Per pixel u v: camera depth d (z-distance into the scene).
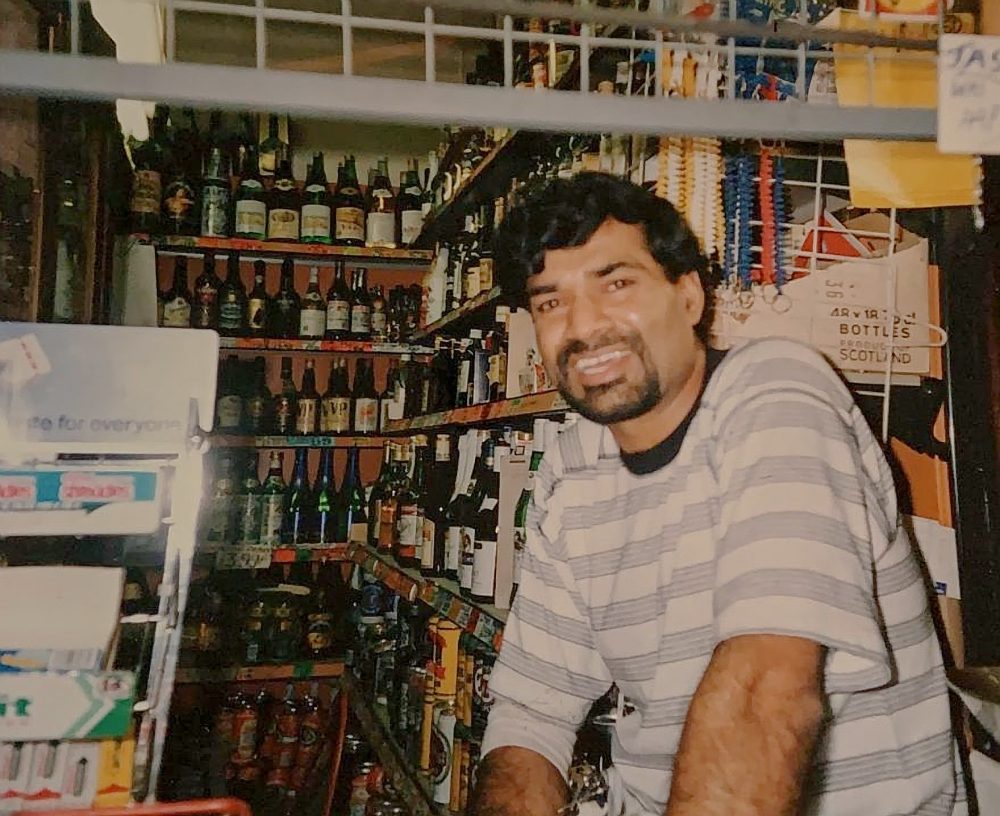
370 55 3.11
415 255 3.41
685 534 0.97
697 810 0.65
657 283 1.00
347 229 3.36
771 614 0.71
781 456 0.81
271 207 3.39
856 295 1.19
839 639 0.71
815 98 1.16
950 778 0.97
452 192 2.60
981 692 0.96
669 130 0.66
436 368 2.83
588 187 1.01
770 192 1.18
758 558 0.75
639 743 1.05
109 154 2.05
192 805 0.71
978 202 0.98
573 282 1.00
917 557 1.18
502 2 0.62
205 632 3.03
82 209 1.65
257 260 3.47
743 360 0.97
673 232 1.01
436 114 0.62
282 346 3.19
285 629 3.16
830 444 0.83
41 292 1.31
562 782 1.17
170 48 0.59
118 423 0.72
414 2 0.60
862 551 0.78
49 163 1.36
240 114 3.50
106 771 0.71
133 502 0.71
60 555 1.23
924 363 1.21
